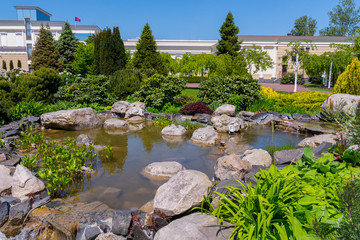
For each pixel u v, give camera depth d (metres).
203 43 46.22
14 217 3.28
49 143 6.02
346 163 3.38
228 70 22.83
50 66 30.05
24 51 42.72
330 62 28.58
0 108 8.05
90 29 44.84
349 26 51.72
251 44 38.94
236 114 10.67
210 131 7.27
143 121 10.08
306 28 59.34
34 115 9.49
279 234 2.16
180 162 5.32
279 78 39.06
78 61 26.31
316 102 11.35
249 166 4.34
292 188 2.61
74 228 3.02
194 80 36.72
